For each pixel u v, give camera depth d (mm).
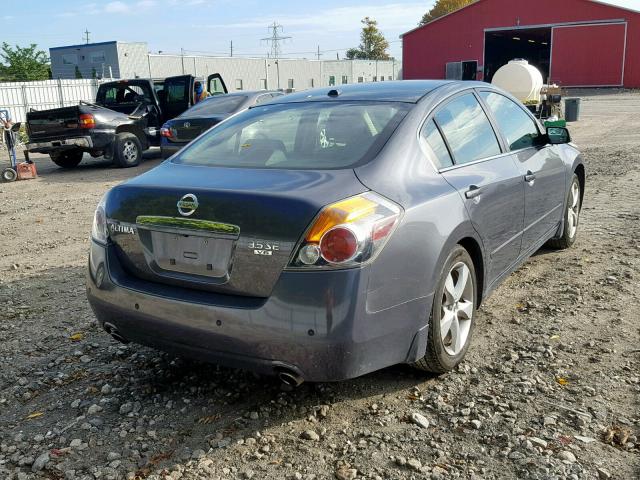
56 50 59719
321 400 3400
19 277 5941
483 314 4543
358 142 3451
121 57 55781
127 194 3320
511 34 50125
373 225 2898
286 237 2812
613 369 3627
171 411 3355
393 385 3529
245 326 2885
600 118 23609
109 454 2961
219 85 17625
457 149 3865
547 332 4172
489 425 3098
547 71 56469
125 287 3248
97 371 3857
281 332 2828
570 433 3006
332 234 2779
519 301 4770
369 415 3240
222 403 3422
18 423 3285
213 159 3664
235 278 2941
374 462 2850
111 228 3355
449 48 50812
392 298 2979
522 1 47156
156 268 3201
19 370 3896
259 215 2877
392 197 3104
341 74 61094
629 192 8930
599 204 8195
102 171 14086
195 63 49750
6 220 8836
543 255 5938
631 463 2775
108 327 3459
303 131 3693
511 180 4230
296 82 56938
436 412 3242
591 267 5508
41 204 10078
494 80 20344
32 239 7578
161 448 3020
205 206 3012
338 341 2791
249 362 2979
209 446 3020
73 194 11008
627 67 44156
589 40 45250
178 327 3080
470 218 3580
